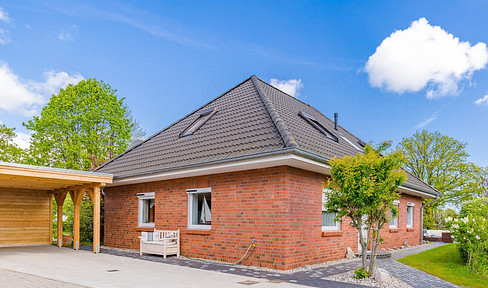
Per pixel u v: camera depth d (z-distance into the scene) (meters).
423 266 11.08
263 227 10.50
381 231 15.85
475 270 9.94
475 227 10.38
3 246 16.61
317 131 14.26
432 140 29.06
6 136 23.17
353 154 14.39
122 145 24.84
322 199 11.88
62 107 23.12
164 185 13.97
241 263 10.89
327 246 11.84
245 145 11.04
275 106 13.80
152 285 7.87
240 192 11.21
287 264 9.95
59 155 22.55
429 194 19.48
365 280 8.50
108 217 16.81
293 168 10.52
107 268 10.20
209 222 12.30
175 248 12.76
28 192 17.64
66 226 21.92
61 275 9.03
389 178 8.36
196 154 12.36
